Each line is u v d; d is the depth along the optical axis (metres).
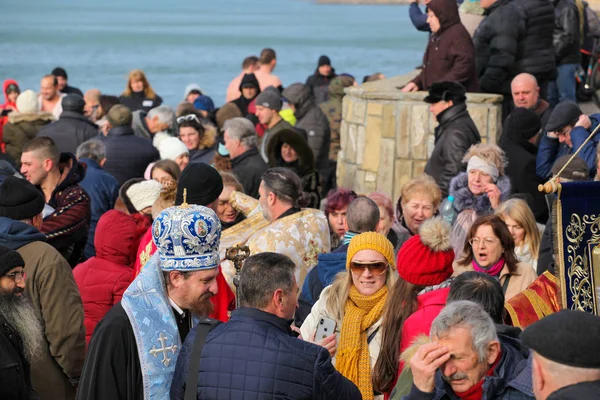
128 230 12.81
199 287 9.12
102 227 12.81
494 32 22.11
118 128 21.48
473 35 23.00
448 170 17.98
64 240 14.65
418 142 22.22
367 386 10.01
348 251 10.31
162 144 19.94
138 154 21.45
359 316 10.21
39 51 139.88
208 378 8.20
